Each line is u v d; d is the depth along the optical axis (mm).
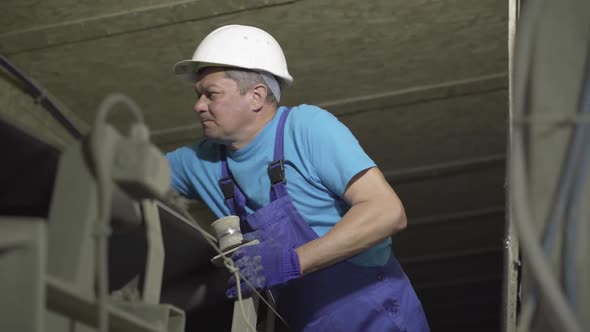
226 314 2338
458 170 5758
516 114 1048
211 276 2104
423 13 4457
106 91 4863
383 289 2166
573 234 1059
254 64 2254
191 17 4387
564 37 1120
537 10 1033
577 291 1066
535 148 1094
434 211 6293
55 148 1328
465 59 4809
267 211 2131
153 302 1453
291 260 1957
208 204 2291
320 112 2188
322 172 2113
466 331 8086
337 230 2012
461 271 7121
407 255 6902
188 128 5191
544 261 947
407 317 2180
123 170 1091
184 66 2348
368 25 4508
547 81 1105
